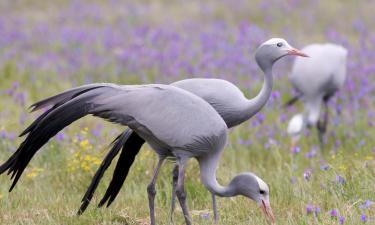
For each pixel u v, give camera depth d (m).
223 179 11.28
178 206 10.52
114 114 8.81
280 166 11.96
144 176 11.34
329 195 10.24
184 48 21.12
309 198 10.20
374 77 18.03
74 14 27.03
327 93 15.98
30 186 11.21
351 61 19.61
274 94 15.15
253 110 10.30
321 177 11.01
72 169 11.37
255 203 10.27
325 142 14.72
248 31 23.19
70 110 8.66
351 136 14.36
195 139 8.92
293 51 10.23
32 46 22.30
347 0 28.72
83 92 8.84
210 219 9.81
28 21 26.09
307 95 15.83
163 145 9.18
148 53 20.28
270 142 12.91
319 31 24.75
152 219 9.37
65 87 17.92
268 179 11.39
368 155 12.37
